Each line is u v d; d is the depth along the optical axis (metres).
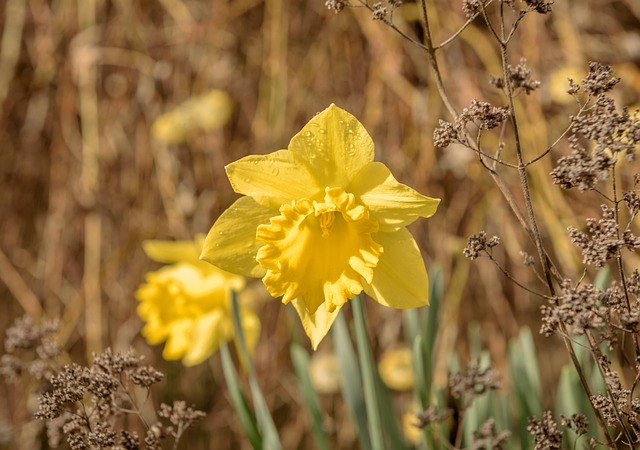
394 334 1.08
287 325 1.10
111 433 0.61
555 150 1.00
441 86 0.61
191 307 0.80
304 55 1.12
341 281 0.64
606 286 0.68
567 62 1.04
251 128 1.14
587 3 1.08
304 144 0.63
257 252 0.65
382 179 0.64
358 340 0.70
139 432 1.04
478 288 1.06
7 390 1.08
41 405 0.61
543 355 1.10
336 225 0.65
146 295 0.80
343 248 0.65
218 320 0.80
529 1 0.59
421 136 1.05
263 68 1.13
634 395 0.80
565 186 0.58
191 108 1.11
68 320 1.13
